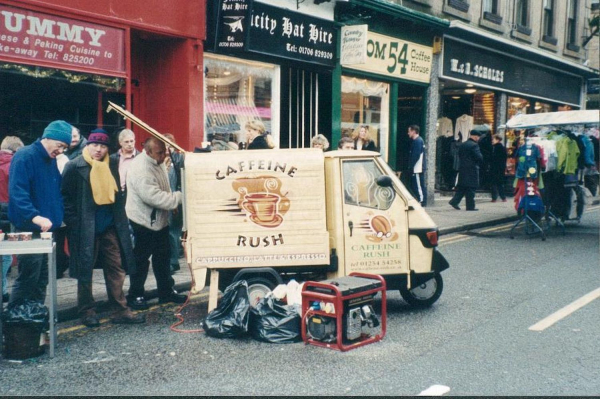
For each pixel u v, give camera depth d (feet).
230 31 36.09
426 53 55.01
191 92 35.68
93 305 20.93
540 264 31.65
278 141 42.32
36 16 28.71
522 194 41.04
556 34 76.95
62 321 21.45
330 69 45.75
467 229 43.91
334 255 21.71
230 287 20.11
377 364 17.16
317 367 16.94
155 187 22.33
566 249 36.32
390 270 22.11
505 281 27.66
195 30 35.70
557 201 44.21
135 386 15.58
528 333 19.98
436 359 17.53
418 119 56.39
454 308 23.15
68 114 30.53
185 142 35.78
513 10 67.72
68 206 20.56
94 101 31.63
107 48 31.76
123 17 32.14
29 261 18.72
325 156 21.97
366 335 19.27
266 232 21.29
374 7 46.78
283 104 42.80
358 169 22.02
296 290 20.35
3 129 27.96
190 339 19.49
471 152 52.34
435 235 22.41
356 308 18.88
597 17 76.43
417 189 50.67
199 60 36.09
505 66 66.85
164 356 17.89
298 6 41.39
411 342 19.13
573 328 20.53
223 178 21.22
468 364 17.10
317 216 21.36
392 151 53.11
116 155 21.75
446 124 66.95
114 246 21.04
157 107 36.52
